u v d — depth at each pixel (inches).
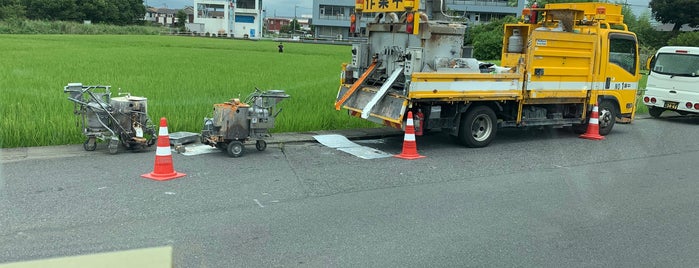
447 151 372.2
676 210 242.7
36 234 187.5
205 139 332.8
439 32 372.5
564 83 417.7
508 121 407.2
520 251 187.5
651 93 611.5
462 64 378.9
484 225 213.6
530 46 389.7
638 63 480.4
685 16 2292.1
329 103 509.0
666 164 348.8
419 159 340.5
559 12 417.7
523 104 406.3
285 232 198.2
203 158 319.0
